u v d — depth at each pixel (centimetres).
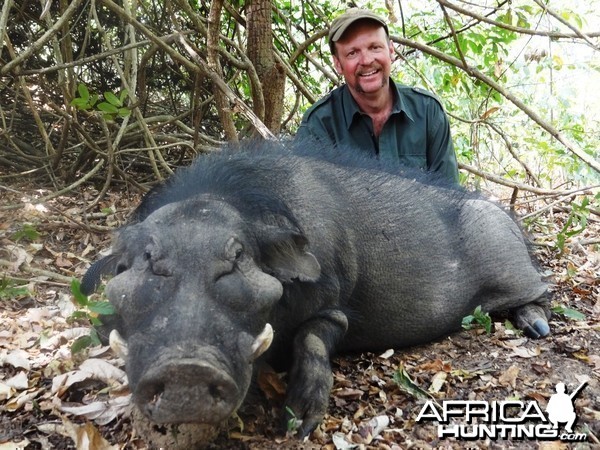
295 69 327
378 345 178
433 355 176
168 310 111
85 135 266
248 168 149
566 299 212
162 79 353
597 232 289
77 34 330
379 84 216
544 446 130
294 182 158
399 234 177
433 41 308
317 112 228
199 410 102
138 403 105
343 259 162
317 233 154
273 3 310
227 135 241
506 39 316
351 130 226
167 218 126
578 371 162
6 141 313
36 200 245
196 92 274
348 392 148
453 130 350
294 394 138
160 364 102
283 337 150
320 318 154
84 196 292
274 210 140
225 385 104
